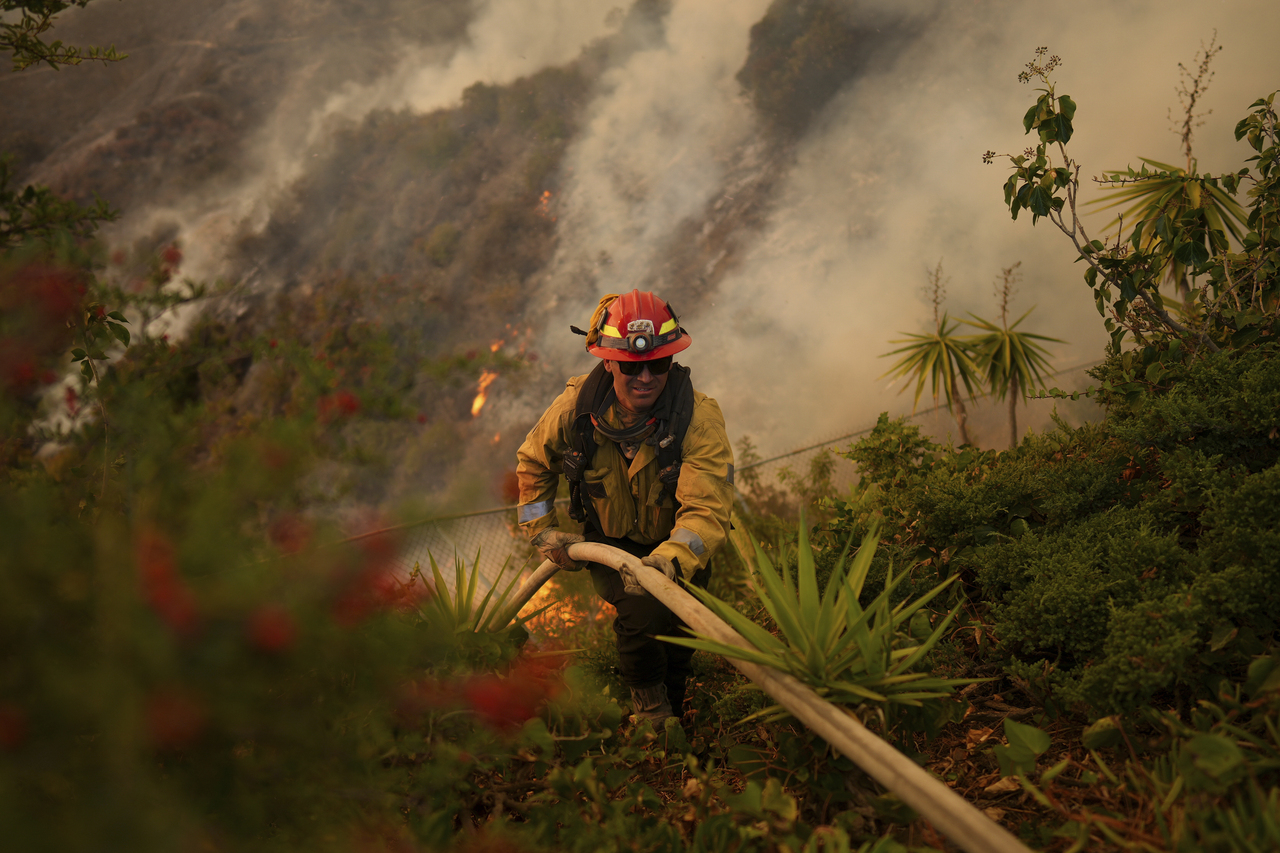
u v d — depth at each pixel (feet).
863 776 5.85
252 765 4.68
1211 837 4.51
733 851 5.32
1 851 3.48
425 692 5.46
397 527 4.46
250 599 3.95
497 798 6.14
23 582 3.90
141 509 4.47
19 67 7.93
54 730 3.90
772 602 6.05
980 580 8.54
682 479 7.80
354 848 4.82
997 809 6.06
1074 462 9.89
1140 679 5.90
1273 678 5.58
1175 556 7.10
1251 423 8.09
